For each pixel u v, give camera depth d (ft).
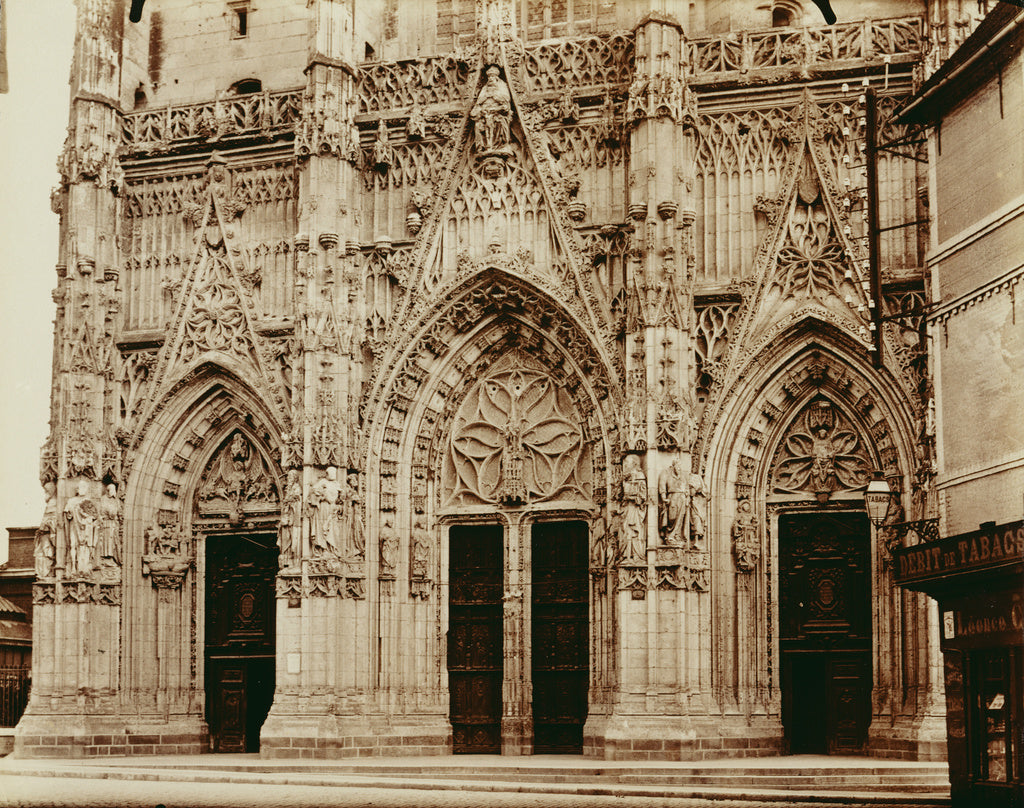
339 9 156.15
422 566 152.76
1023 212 110.52
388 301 154.92
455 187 154.51
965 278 118.93
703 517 141.79
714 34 152.97
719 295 146.10
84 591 153.69
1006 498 112.37
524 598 151.74
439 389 155.12
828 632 144.25
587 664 149.69
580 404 151.53
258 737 158.30
